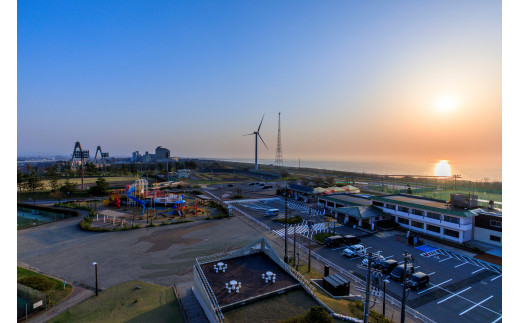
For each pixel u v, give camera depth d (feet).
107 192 271.08
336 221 175.73
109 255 121.08
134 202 223.71
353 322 67.82
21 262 113.39
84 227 157.58
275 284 77.97
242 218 187.01
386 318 74.79
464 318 78.07
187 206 224.33
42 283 93.09
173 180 407.85
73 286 94.43
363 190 305.94
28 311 79.66
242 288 75.51
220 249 128.57
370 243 135.95
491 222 132.05
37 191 281.95
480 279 99.66
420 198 176.65
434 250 126.41
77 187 309.01
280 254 122.31
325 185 310.24
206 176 503.61
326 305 72.13
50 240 139.85
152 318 74.90
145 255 121.39
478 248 125.80
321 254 123.24
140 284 95.71
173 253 123.75
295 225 164.25
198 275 82.28
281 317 65.46
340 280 90.33
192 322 70.59
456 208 141.28
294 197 265.95
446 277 101.09
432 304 84.58
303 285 77.61
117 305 82.43
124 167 516.32
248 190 321.73
